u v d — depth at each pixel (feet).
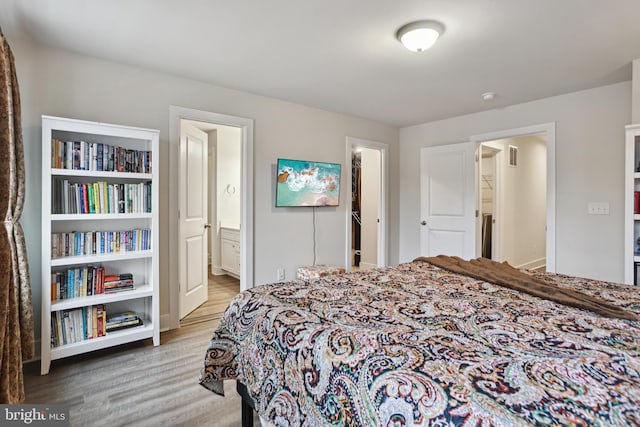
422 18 6.92
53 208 7.91
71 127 7.62
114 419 5.81
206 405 6.26
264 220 12.17
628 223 8.59
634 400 2.31
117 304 9.25
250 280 11.79
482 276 6.24
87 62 8.69
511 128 12.92
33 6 6.52
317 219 13.67
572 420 2.14
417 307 4.49
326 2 6.42
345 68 9.49
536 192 20.53
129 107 9.29
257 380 4.23
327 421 3.15
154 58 8.87
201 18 6.98
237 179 18.72
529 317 4.07
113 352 8.49
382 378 2.85
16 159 6.69
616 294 5.22
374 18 6.96
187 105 10.28
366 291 5.35
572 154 11.39
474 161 13.84
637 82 8.74
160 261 9.83
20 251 7.01
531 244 20.12
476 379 2.62
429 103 12.72
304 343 3.67
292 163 12.51
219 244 18.19
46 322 7.33
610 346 3.21
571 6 6.46
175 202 10.09
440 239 14.74
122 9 6.64
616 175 10.52
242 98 11.47
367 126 15.28
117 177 8.61
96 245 8.41
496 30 7.36
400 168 16.76
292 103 12.73
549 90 11.18
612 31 7.37
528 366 2.79
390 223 16.38
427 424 2.40
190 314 11.60
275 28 7.38
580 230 11.24
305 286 5.68
